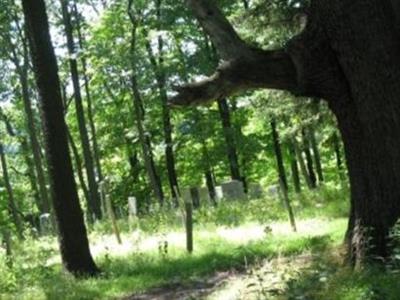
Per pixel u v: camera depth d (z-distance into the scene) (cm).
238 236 1852
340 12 995
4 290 1493
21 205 5106
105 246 1827
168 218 2316
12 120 4609
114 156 4681
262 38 1914
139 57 3350
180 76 3447
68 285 1462
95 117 4362
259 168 4716
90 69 3472
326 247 1302
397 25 992
